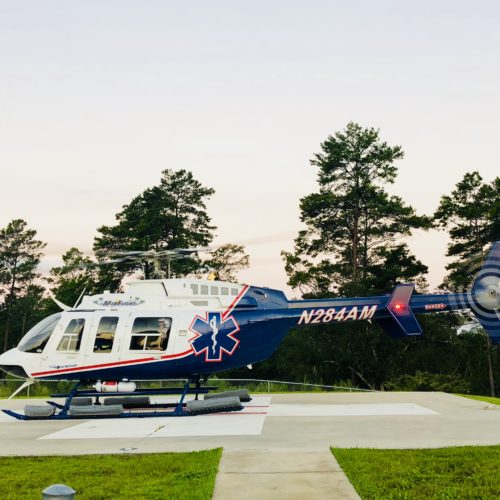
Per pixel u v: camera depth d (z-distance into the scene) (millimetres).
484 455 10727
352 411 18828
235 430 14922
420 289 60125
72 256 74000
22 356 19359
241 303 20266
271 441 12992
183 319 19609
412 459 10453
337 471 9758
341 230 64812
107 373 19359
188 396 26484
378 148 63750
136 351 19250
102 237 71938
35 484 9320
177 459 10945
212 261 72250
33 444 13258
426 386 51781
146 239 67562
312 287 61906
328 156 63656
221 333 19766
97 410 18328
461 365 58406
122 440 13711
